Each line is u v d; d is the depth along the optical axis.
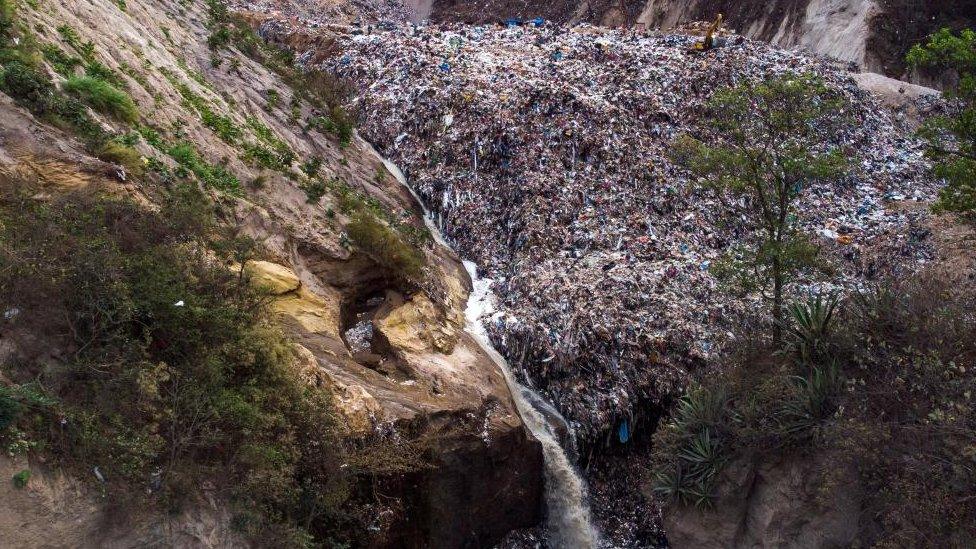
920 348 15.19
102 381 11.30
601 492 18.95
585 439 18.91
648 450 19.52
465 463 16.17
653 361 19.80
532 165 24.33
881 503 14.19
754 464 15.88
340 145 24.20
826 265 17.80
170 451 11.64
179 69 20.83
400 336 17.91
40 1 17.19
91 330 11.50
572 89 26.84
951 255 21.61
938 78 39.31
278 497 12.63
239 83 23.08
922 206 24.77
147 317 12.23
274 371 13.37
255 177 18.73
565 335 19.88
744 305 20.77
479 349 19.33
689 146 19.23
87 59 17.05
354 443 14.50
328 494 13.37
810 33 42.91
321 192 19.91
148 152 15.98
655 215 23.89
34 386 10.66
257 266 16.22
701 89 28.19
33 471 10.14
